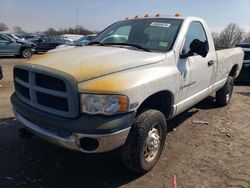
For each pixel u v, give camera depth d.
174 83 4.05
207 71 5.18
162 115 3.85
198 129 5.56
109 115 3.16
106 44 4.72
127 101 3.22
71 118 3.19
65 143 3.22
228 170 4.05
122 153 3.60
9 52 19.31
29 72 3.49
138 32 4.68
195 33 4.95
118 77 3.34
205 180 3.78
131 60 3.66
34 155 4.27
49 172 3.85
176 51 4.25
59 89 3.24
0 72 7.32
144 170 3.76
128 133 3.34
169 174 3.89
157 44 4.38
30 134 3.96
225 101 6.98
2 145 4.56
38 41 22.81
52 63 3.46
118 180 3.73
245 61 10.82
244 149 4.73
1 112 6.18
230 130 5.56
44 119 3.33
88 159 4.22
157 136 3.88
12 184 3.56
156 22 4.78
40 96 3.44
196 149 4.67
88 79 3.21
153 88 3.59
